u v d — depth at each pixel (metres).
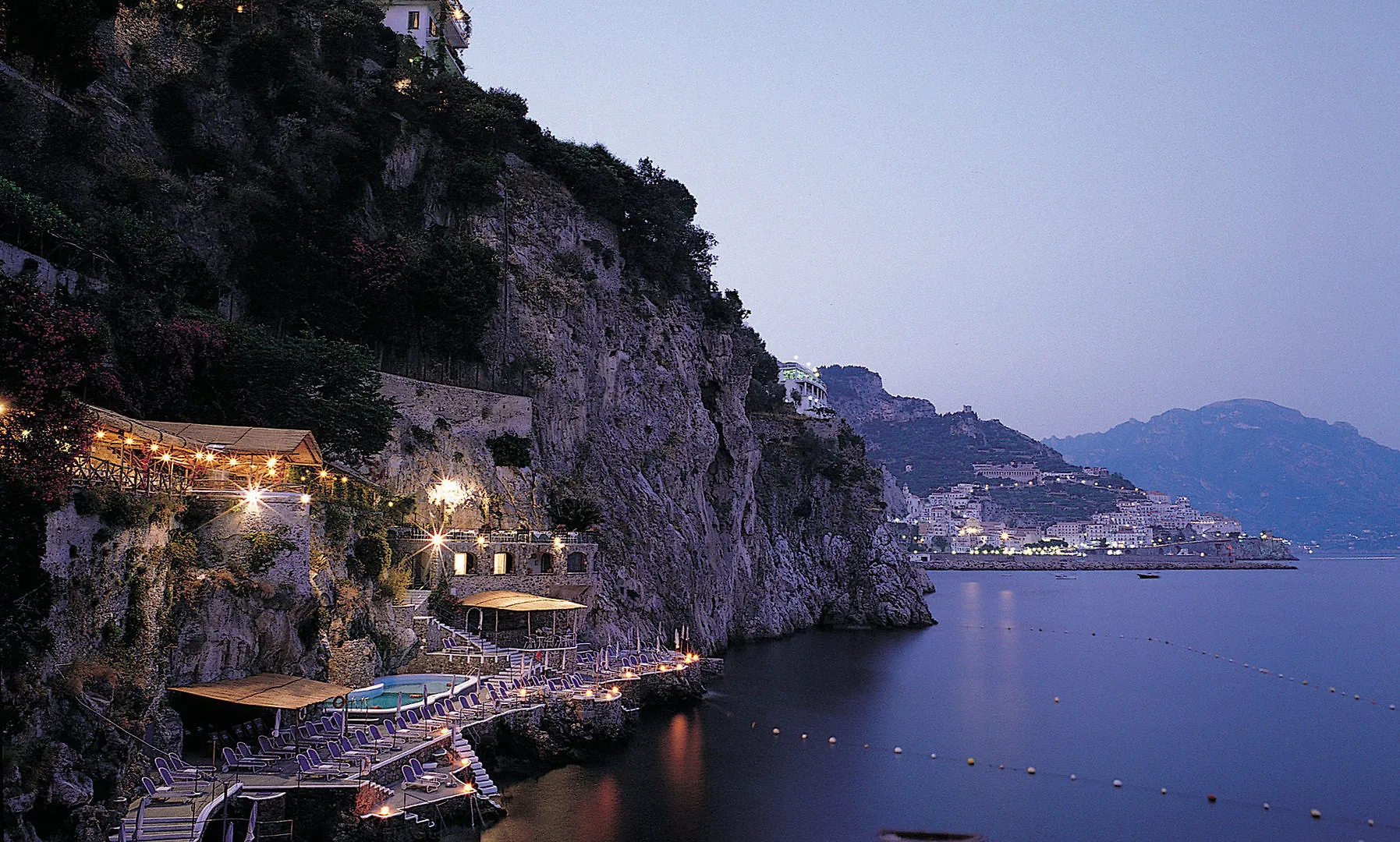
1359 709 84.50
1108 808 54.28
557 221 95.56
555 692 58.31
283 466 45.62
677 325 107.88
